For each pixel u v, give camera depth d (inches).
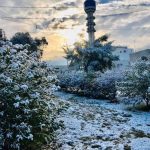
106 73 909.2
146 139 379.6
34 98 304.5
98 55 1373.0
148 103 676.1
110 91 807.7
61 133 404.2
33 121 300.4
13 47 335.3
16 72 311.4
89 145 362.0
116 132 427.5
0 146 283.6
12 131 286.4
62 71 1105.4
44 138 313.7
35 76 332.5
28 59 364.2
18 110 291.9
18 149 285.4
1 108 290.4
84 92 892.6
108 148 346.9
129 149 340.8
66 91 1005.2
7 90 291.6
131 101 648.4
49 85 348.2
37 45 1882.4
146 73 635.5
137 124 489.7
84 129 432.8
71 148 348.2
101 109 627.2
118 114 577.6
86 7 2755.9
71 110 559.2
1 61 309.3
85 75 936.3
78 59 1411.2
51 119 331.9
